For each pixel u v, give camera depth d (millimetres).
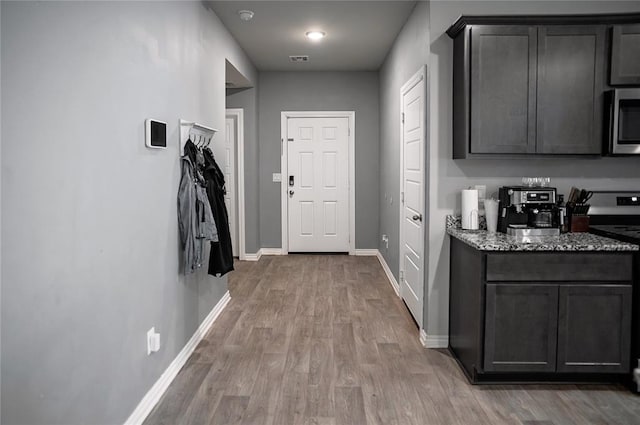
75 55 1753
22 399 1459
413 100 3891
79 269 1785
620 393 2736
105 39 1991
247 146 6410
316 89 6645
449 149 3330
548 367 2760
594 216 3287
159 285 2686
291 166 6793
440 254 3381
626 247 2695
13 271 1415
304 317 4098
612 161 3320
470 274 2914
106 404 2029
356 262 6336
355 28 4500
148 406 2498
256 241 6523
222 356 3258
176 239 2986
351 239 6840
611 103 2994
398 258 4758
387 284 5207
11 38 1402
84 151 1818
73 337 1749
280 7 3887
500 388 2797
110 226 2047
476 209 3219
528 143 3051
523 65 3016
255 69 6355
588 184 3338
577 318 2738
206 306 3764
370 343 3510
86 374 1850
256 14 4055
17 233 1433
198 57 3465
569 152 3070
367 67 6363
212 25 3887
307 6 3877
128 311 2252
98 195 1935
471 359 2887
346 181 6809
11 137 1405
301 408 2559
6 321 1387
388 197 5520
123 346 2197
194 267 3049
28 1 1479
